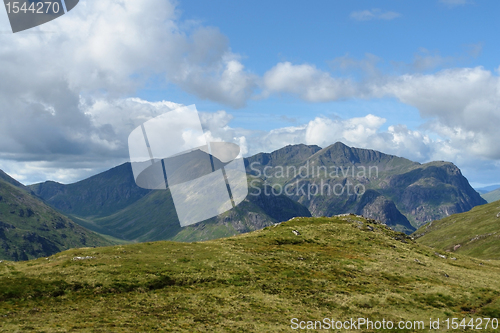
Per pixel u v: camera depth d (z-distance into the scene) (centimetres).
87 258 5922
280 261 6775
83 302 4431
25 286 4597
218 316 4338
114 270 5412
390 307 5097
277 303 4950
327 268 6638
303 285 5744
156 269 5675
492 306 5356
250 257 6794
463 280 6681
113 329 3541
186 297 4891
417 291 5822
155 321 3953
